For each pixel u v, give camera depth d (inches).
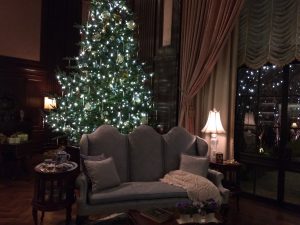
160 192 133.4
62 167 131.0
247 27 181.9
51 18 328.8
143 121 211.2
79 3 340.2
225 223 101.7
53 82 328.8
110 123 200.7
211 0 190.4
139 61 237.3
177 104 223.3
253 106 188.4
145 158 154.6
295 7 160.6
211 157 175.8
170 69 231.1
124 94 203.5
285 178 173.0
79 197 124.6
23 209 151.3
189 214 97.6
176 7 225.3
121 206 128.2
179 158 159.3
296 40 159.2
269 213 161.0
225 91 187.8
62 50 333.7
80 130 201.9
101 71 199.9
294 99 169.9
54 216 144.4
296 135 169.5
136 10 268.4
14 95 302.8
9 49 300.7
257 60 177.0
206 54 193.2
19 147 209.6
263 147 183.8
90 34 204.8
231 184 170.1
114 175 136.9
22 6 308.2
